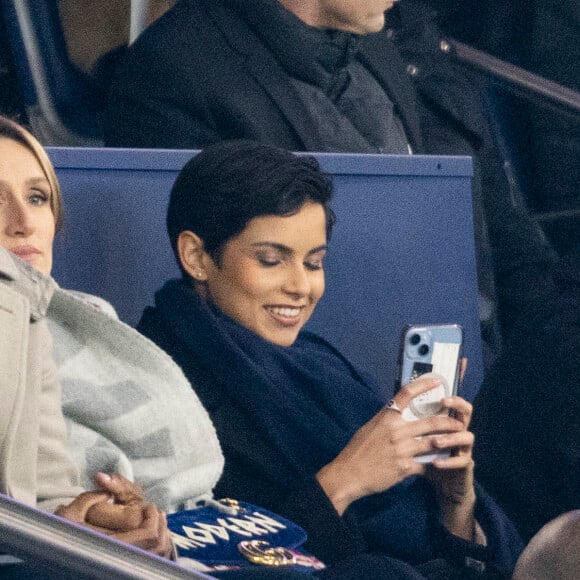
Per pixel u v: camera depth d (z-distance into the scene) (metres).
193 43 16.59
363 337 15.23
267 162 13.35
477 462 14.27
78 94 17.72
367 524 13.39
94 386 12.14
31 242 12.23
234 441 13.10
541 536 10.37
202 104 16.45
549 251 19.31
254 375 13.20
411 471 12.98
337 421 13.60
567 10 22.19
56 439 11.19
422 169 15.55
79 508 10.64
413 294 15.43
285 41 16.69
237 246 13.37
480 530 13.77
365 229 15.37
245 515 11.91
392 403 13.02
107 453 12.01
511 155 21.95
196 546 11.41
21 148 12.31
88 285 14.52
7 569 9.91
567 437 13.93
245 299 13.46
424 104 19.20
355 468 12.91
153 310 13.60
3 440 10.56
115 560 8.70
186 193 13.43
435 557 13.60
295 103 16.66
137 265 14.59
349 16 16.91
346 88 17.23
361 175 15.39
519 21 22.67
